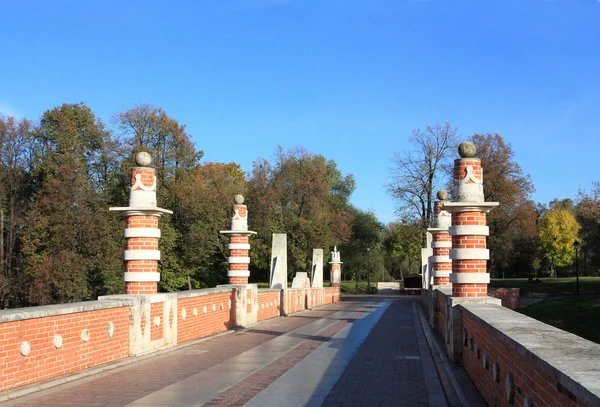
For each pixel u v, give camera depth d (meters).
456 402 8.54
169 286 44.50
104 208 42.06
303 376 10.77
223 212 47.47
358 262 75.38
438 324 19.00
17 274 42.19
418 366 12.05
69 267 38.09
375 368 11.77
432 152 52.44
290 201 56.00
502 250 50.47
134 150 43.47
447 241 23.20
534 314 36.75
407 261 83.75
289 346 15.34
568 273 81.12
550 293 46.41
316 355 13.61
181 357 13.10
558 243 70.81
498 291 43.56
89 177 44.06
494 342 7.25
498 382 7.00
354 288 73.06
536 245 73.12
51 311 9.67
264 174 53.25
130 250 13.68
